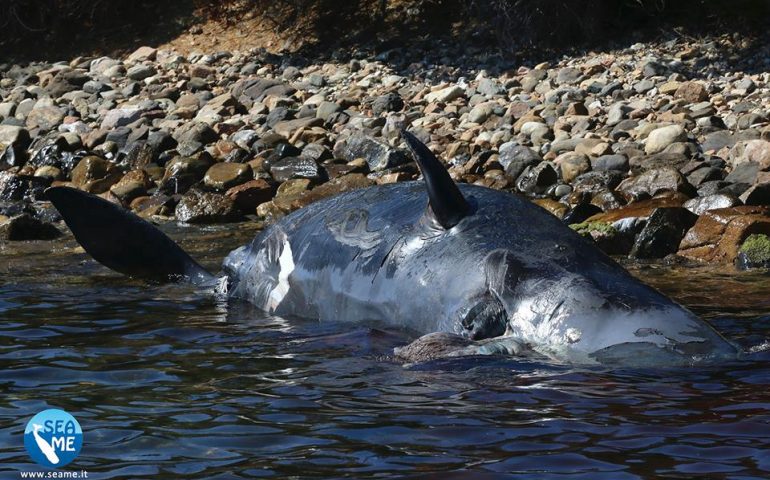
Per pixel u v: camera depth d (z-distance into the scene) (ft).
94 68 221.87
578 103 163.32
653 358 59.67
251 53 224.53
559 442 47.98
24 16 256.93
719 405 52.70
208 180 143.64
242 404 54.95
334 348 67.10
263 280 82.43
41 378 60.49
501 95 179.93
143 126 174.60
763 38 193.77
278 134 163.32
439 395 55.77
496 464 45.34
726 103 163.43
